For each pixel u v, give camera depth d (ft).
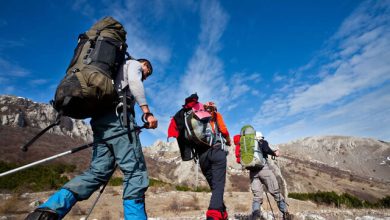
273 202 39.83
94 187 8.53
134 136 8.78
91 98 7.84
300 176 390.83
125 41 9.46
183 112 13.80
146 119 8.78
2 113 290.76
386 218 22.90
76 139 340.18
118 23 9.36
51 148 226.17
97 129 8.79
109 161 8.77
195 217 25.46
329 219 22.72
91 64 8.35
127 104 8.92
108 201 45.91
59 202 7.48
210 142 13.10
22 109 318.65
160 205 44.01
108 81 8.12
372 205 60.03
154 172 276.00
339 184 402.11
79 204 41.01
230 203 46.34
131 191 8.50
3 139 210.79
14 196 43.27
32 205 39.17
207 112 13.37
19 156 178.40
